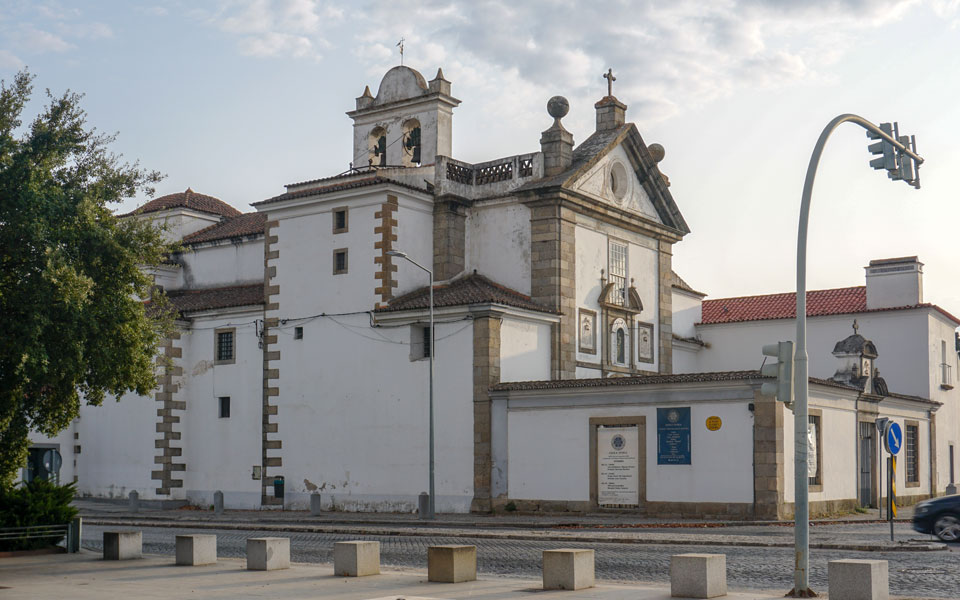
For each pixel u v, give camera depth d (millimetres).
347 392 41781
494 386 37969
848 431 39000
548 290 41844
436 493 38969
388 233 41500
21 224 22000
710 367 57781
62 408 23875
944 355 54062
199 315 46844
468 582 18344
